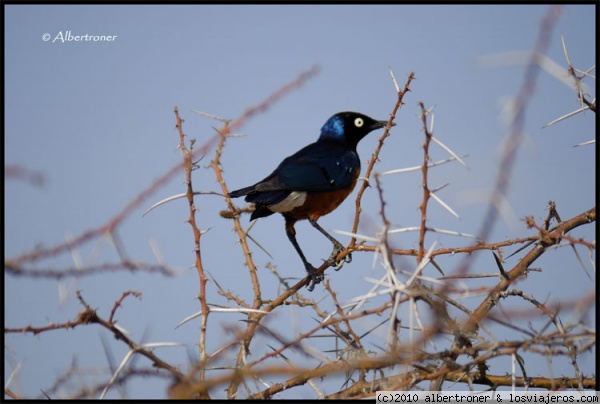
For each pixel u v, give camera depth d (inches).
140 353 286.7
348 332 344.8
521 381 343.3
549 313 273.0
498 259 344.5
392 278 255.4
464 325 295.4
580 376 327.3
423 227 284.8
